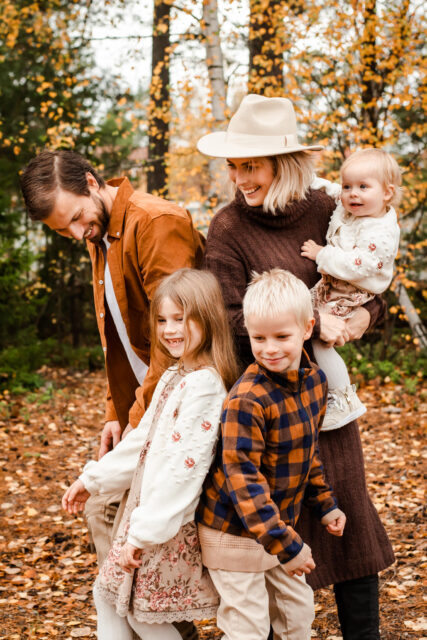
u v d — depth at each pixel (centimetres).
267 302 201
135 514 210
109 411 294
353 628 251
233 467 200
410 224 1087
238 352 237
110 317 282
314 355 245
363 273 242
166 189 1031
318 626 351
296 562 197
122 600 216
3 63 1215
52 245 1354
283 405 207
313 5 894
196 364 224
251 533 197
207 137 262
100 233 267
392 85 905
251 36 909
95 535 278
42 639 345
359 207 249
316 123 914
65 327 1411
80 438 785
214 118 897
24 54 1231
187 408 212
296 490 215
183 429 210
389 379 955
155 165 1148
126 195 267
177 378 226
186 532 215
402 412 820
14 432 802
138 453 236
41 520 538
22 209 1327
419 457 659
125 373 289
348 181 251
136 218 261
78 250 1356
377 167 248
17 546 484
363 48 882
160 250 258
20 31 1205
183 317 222
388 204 257
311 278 250
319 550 246
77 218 258
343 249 247
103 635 225
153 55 1070
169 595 213
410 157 1002
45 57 1240
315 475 230
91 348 1333
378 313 262
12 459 698
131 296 273
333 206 263
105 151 1344
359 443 255
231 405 204
